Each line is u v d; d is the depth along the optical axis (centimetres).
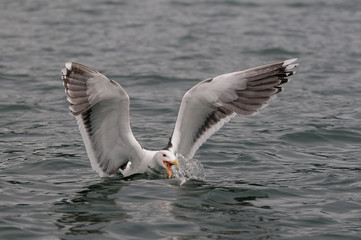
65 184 1187
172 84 2134
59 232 941
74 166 1315
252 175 1262
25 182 1200
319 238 934
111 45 2719
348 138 1555
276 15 3369
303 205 1079
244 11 3472
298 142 1524
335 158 1392
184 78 2202
